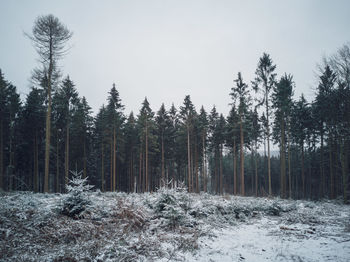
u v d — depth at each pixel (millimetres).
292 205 15344
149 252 5949
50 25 17172
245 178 60312
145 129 34500
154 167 43562
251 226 10203
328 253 6113
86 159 34406
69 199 8578
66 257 5258
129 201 10297
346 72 16688
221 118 39438
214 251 6438
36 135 29281
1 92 26781
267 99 24875
